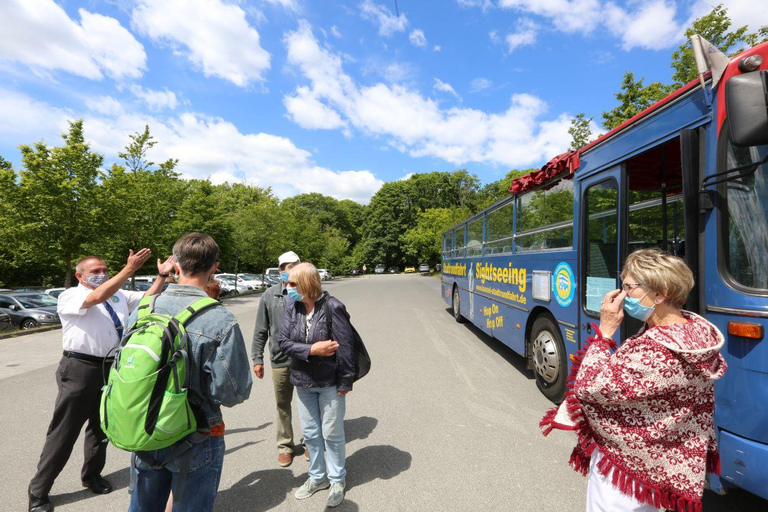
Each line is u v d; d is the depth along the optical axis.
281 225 33.00
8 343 11.10
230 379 1.99
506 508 3.01
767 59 2.42
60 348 10.27
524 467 3.60
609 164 4.11
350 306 16.62
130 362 1.83
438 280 39.53
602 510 1.66
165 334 1.88
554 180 5.36
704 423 1.58
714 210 2.68
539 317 5.62
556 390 5.11
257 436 4.39
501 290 7.34
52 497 3.29
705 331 1.60
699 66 2.74
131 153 19.30
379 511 3.01
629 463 1.59
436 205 75.25
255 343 3.77
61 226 14.98
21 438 4.50
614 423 1.61
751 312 2.41
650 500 1.55
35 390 6.40
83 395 3.10
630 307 1.68
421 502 3.10
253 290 31.27
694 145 2.84
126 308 3.45
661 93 11.62
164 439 1.83
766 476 2.31
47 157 14.99
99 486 3.37
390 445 4.06
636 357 1.54
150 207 19.17
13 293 15.30
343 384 3.02
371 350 8.33
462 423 4.57
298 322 3.01
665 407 1.54
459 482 3.37
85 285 3.14
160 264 2.94
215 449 2.11
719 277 2.61
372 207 78.81
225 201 46.00
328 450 3.11
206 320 2.01
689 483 1.53
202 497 2.03
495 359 7.50
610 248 4.12
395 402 5.27
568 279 4.84
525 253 6.16
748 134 2.17
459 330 10.58
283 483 3.43
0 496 3.33
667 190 5.17
